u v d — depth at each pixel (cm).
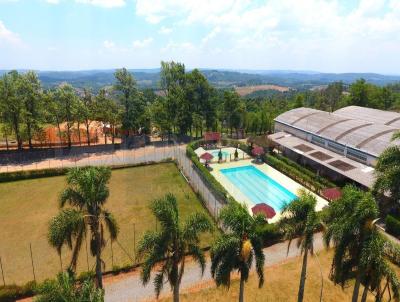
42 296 1565
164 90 7962
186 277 2648
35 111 6150
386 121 6125
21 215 3734
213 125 7831
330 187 4350
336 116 6072
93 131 8000
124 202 4141
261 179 5053
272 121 8244
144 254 2003
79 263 2797
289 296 2427
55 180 4919
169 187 4681
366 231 1833
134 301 2372
